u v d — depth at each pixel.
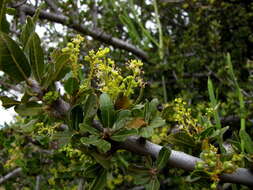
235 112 0.85
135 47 1.15
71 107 0.31
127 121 0.33
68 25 1.01
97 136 0.31
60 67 0.30
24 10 0.95
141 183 0.35
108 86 0.34
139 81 0.35
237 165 0.37
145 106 0.34
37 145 0.70
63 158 0.66
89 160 0.46
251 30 1.17
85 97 0.33
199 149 0.40
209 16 1.14
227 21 1.14
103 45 1.18
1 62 0.29
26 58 0.30
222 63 1.01
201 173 0.35
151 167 0.35
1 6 0.30
